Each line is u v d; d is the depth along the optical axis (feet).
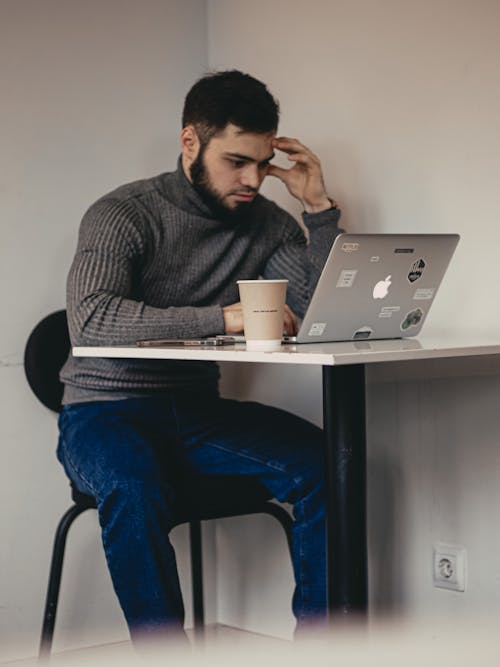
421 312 6.61
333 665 4.70
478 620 7.38
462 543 7.48
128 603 6.26
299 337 6.08
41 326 7.92
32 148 8.23
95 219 7.16
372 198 8.16
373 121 8.12
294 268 8.03
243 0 9.13
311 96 8.60
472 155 7.45
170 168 9.11
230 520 9.21
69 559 8.43
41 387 7.86
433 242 6.29
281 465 6.77
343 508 5.65
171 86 9.10
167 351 5.87
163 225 7.41
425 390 7.67
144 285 7.48
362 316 6.28
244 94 7.18
